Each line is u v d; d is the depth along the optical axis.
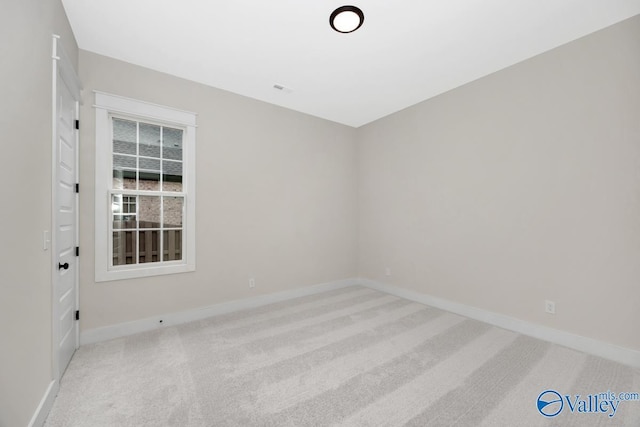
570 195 2.42
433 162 3.54
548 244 2.55
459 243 3.26
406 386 1.86
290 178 3.84
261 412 1.60
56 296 1.73
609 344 2.21
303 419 1.55
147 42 2.39
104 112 2.53
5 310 1.18
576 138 2.39
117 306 2.58
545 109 2.57
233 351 2.33
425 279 3.63
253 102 3.49
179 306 2.92
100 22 2.14
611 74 2.21
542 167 2.59
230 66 2.78
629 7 2.01
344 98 3.55
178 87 2.95
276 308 3.42
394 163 4.06
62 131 2.00
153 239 2.84
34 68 1.46
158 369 2.04
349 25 2.06
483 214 3.03
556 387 1.85
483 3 1.97
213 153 3.16
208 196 3.12
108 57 2.56
